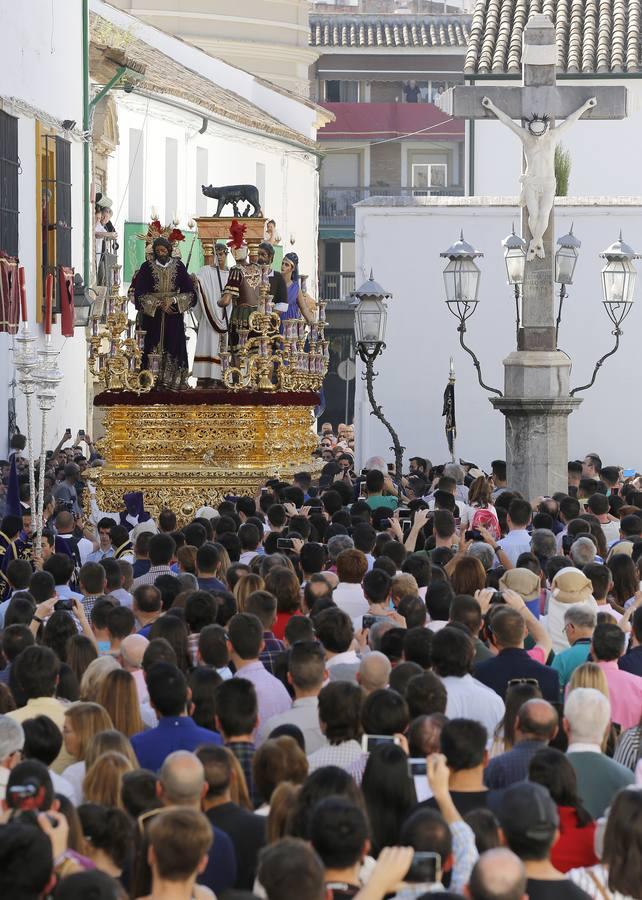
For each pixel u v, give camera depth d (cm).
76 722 1794
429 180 14212
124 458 4378
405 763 1583
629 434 6250
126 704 1909
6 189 5803
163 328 4381
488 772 1742
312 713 1934
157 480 4325
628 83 7644
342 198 14125
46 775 1464
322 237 14025
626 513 3553
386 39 14150
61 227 6488
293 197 10888
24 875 1220
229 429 4356
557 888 1391
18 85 6009
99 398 4362
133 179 8275
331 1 16825
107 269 7125
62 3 6650
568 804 1583
